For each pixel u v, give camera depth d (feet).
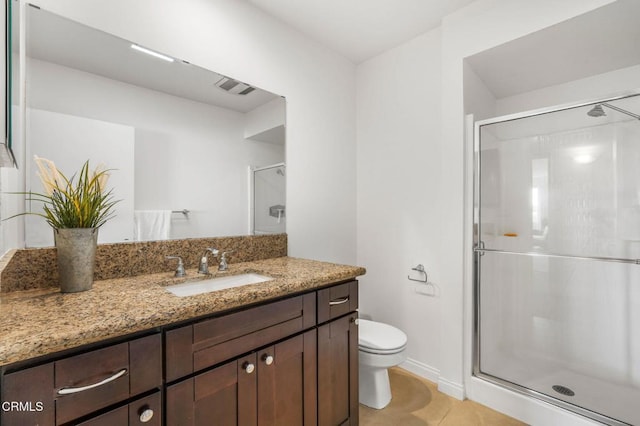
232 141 5.86
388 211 7.89
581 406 5.18
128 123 4.62
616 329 5.69
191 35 5.26
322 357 4.54
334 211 7.88
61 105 4.03
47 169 3.89
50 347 2.26
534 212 5.95
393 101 7.77
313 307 4.42
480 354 6.23
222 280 4.83
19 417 2.21
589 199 5.45
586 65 6.33
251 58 6.11
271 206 6.49
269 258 6.37
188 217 5.27
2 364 2.07
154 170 4.88
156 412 2.88
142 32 4.73
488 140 6.19
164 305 3.06
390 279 7.86
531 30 5.31
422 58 7.18
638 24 4.98
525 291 6.34
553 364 6.14
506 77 6.93
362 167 8.48
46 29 3.92
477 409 5.87
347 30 7.01
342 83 8.12
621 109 5.03
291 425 4.09
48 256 3.76
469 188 6.26
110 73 4.45
